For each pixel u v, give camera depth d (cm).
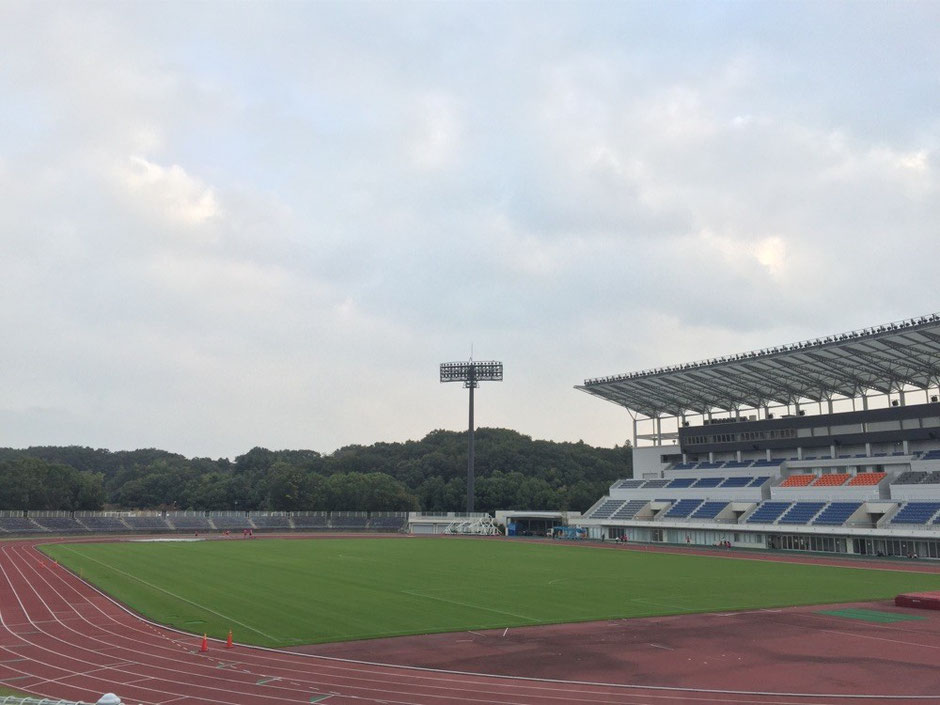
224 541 11244
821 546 9062
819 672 2861
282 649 3247
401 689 2598
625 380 11169
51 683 2648
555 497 17925
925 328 7469
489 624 3894
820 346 8475
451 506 18362
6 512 13088
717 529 10369
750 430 11344
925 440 9338
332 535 13600
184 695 2492
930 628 3803
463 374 15312
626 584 5697
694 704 2427
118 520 13875
